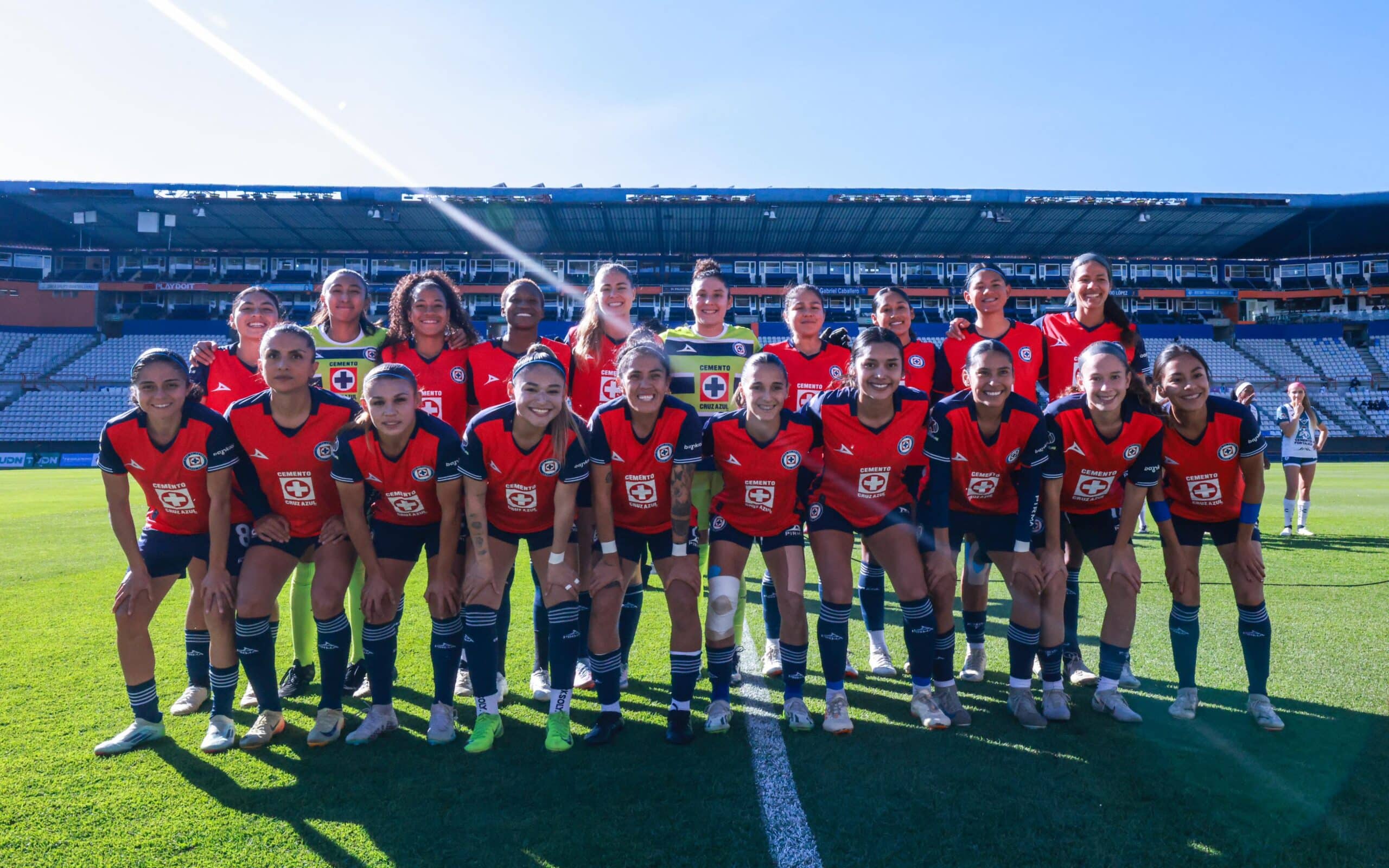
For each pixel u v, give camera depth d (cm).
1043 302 3766
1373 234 3431
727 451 339
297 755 296
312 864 214
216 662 305
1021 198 3098
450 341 434
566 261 3728
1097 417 341
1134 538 905
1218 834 227
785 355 454
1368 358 3519
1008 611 535
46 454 2764
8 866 212
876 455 343
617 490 341
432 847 223
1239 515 332
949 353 462
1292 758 281
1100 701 338
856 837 226
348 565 327
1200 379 327
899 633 487
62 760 285
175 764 285
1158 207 3119
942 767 277
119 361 3366
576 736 314
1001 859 214
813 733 314
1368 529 914
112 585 607
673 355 446
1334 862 212
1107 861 213
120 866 213
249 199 3069
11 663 402
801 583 335
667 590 328
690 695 310
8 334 3378
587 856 217
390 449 319
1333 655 402
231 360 440
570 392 437
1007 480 358
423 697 366
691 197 3067
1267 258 3794
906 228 3369
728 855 217
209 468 322
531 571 699
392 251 3644
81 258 3581
